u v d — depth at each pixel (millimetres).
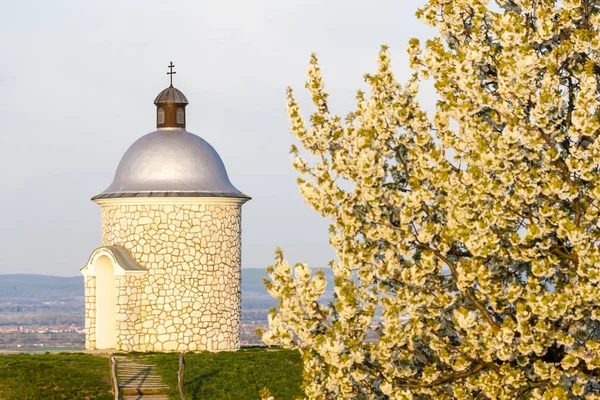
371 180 17438
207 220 46281
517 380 16406
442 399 17516
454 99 17922
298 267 16797
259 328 17516
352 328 16906
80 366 37938
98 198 46594
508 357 16406
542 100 16375
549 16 17656
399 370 17719
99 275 46125
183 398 32375
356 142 17984
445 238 17469
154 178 46438
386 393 17297
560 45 17547
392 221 18391
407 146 19000
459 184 17328
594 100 16453
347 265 17922
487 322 17219
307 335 16938
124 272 44469
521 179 16828
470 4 18859
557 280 17203
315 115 19078
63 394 32812
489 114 18266
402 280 17984
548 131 16734
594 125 16328
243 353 42094
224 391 34219
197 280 45875
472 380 17062
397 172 19188
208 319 46000
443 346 17453
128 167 47188
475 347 16781
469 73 18062
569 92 18031
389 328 16922
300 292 16781
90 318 45906
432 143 18656
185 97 49156
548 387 16500
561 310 15680
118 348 44344
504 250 17062
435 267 18062
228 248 46938
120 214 46125
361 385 17828
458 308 17562
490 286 16844
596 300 15844
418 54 19609
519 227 17484
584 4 18203
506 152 16719
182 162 46875
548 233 16906
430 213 18094
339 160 18188
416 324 17312
